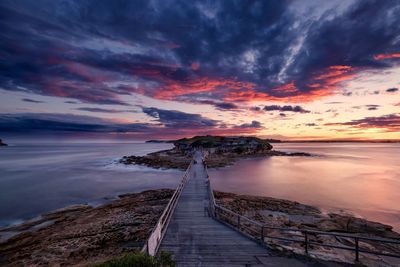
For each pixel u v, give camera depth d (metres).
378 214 19.64
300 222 16.81
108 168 50.25
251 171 44.41
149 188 30.44
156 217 16.83
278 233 13.88
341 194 26.58
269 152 93.94
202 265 7.35
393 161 67.38
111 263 4.73
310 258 7.75
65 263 11.27
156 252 8.22
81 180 36.22
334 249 11.65
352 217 18.12
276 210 19.59
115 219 16.83
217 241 9.12
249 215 17.66
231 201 20.92
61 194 27.53
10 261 12.09
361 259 9.02
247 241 9.11
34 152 121.88
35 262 11.53
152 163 54.12
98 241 13.43
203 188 18.81
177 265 7.36
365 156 89.75
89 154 101.62
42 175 41.22
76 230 15.34
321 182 33.66
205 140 100.50
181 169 46.38
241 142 96.38
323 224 16.22
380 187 30.34
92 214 18.84
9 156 90.06
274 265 7.32
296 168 49.44
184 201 15.10
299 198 24.88
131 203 21.38
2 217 19.98
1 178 38.31
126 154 99.69
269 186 30.91
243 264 7.39
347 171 45.03
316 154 98.44
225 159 64.31
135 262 4.76
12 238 15.47
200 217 12.07
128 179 36.91
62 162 64.25
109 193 27.92
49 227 17.11
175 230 10.30
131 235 14.03
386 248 12.67
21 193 28.09
